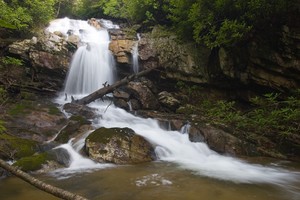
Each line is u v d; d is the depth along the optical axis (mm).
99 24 17672
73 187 5656
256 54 10188
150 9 15227
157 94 12852
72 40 13984
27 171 6293
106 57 14008
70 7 21828
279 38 9445
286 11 8891
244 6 9477
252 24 9703
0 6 12141
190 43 13078
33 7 14422
